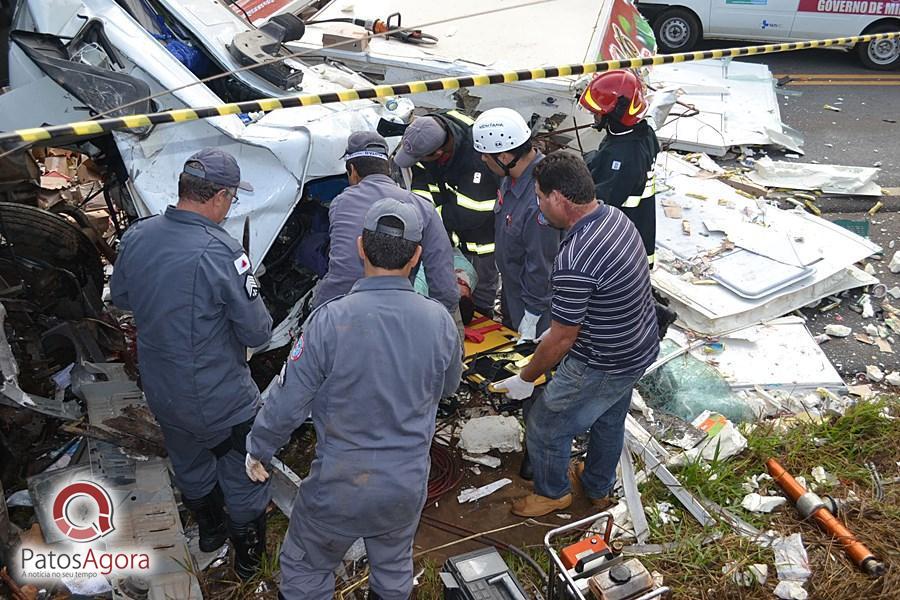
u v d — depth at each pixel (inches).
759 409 167.8
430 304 99.7
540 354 119.1
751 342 185.5
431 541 140.0
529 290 144.5
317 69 169.8
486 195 156.9
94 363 152.3
